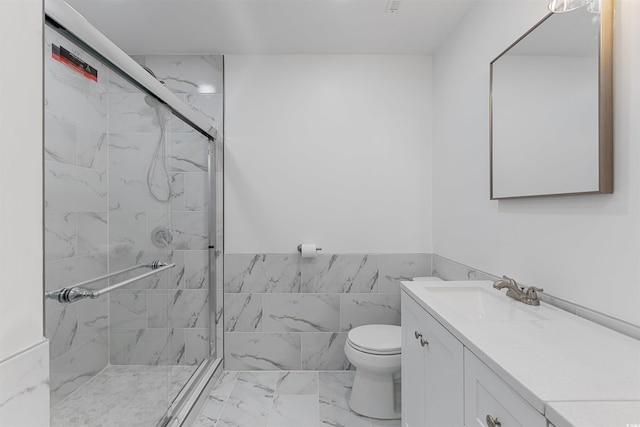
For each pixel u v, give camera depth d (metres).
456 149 2.18
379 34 2.31
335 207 2.60
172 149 1.97
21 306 0.51
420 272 2.60
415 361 1.47
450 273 2.25
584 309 1.15
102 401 1.46
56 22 1.07
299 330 2.60
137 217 1.66
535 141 1.38
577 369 0.76
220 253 2.59
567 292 1.24
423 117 2.60
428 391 1.30
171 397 1.92
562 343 0.92
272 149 2.60
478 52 1.89
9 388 0.48
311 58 2.59
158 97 1.75
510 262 1.59
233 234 2.60
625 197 1.01
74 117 1.32
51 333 1.27
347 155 2.60
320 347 2.60
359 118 2.60
